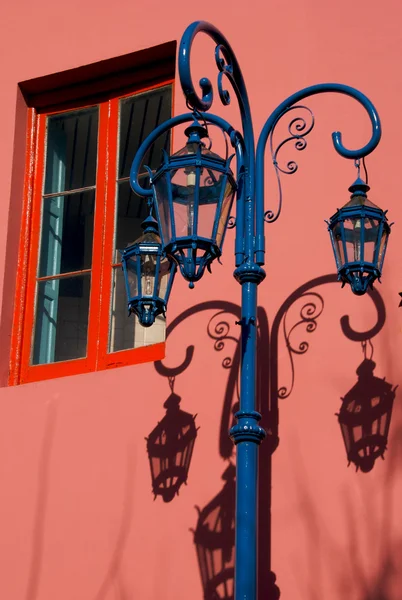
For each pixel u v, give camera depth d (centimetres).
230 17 619
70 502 550
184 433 538
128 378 564
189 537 516
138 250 470
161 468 536
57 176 662
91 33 664
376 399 504
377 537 480
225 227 427
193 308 564
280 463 510
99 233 633
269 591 488
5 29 693
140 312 469
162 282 473
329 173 559
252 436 430
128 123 652
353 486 493
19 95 675
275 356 533
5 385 612
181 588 507
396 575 470
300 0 602
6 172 654
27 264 643
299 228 554
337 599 476
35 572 541
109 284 616
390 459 490
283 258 550
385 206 539
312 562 486
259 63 600
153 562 518
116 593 519
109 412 561
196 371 548
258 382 531
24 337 627
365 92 568
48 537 547
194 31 438
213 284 565
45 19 684
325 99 574
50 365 613
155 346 586
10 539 555
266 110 587
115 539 531
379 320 518
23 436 577
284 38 598
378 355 511
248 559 415
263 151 466
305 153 568
